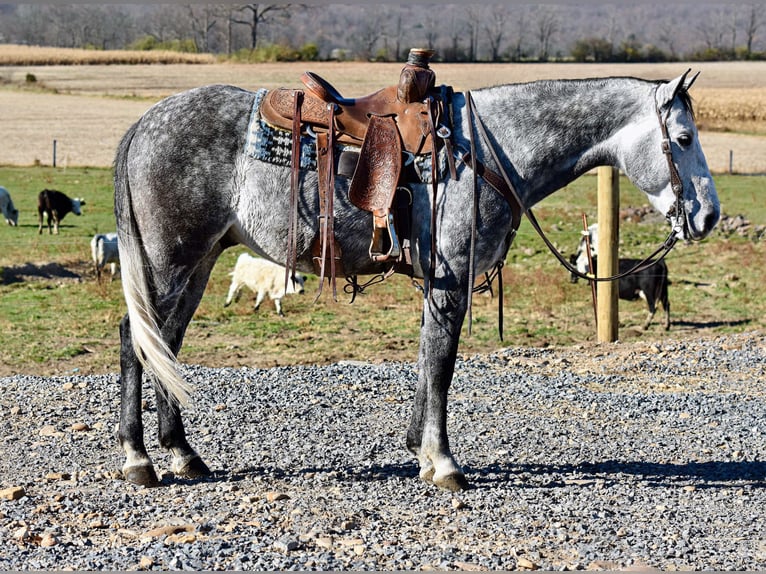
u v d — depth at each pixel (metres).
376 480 6.65
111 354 12.74
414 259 6.35
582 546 5.44
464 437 7.96
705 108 54.09
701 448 7.77
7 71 80.94
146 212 6.27
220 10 124.69
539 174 6.44
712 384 10.35
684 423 8.56
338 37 189.25
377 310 16.33
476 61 93.06
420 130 6.21
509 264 20.69
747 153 38.25
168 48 114.75
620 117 6.41
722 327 15.54
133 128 6.43
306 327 14.96
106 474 6.70
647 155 6.35
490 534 5.63
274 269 15.77
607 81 6.45
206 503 6.08
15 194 28.98
